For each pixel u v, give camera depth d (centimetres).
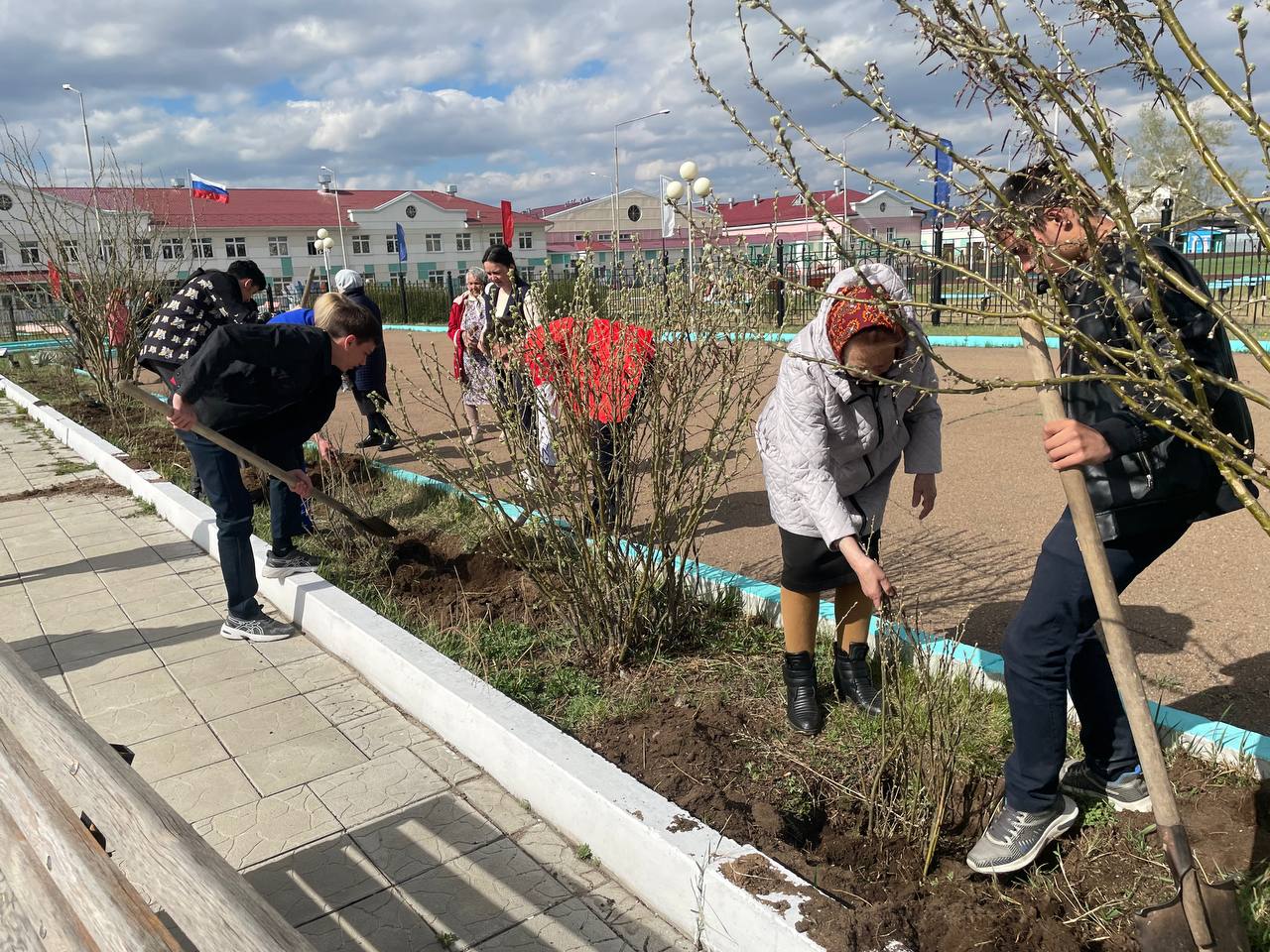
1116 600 189
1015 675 231
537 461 368
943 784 248
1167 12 131
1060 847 248
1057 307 164
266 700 369
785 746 304
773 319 361
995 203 160
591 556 366
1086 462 188
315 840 279
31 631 448
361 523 466
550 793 282
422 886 258
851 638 325
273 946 123
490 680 351
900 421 298
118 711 363
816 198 171
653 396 361
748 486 656
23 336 2194
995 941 211
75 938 184
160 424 973
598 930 240
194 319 515
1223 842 239
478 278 659
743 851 236
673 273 369
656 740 310
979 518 535
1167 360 163
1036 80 144
